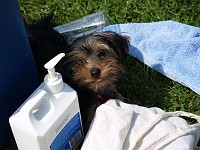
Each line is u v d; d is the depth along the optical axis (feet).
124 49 2.41
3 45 1.92
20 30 2.02
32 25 2.63
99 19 2.89
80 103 2.30
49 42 2.49
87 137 2.02
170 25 2.68
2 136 2.19
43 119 1.86
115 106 2.09
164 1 2.99
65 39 2.60
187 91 2.45
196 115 2.20
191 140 1.97
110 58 2.22
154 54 2.57
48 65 1.85
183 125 2.03
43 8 3.04
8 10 1.89
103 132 1.98
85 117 2.30
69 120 1.97
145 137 1.95
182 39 2.58
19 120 1.83
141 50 2.61
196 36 2.61
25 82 2.19
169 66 2.50
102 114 2.05
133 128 2.00
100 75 2.13
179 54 2.53
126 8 2.96
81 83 2.19
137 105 2.23
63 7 3.03
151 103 2.41
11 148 2.26
